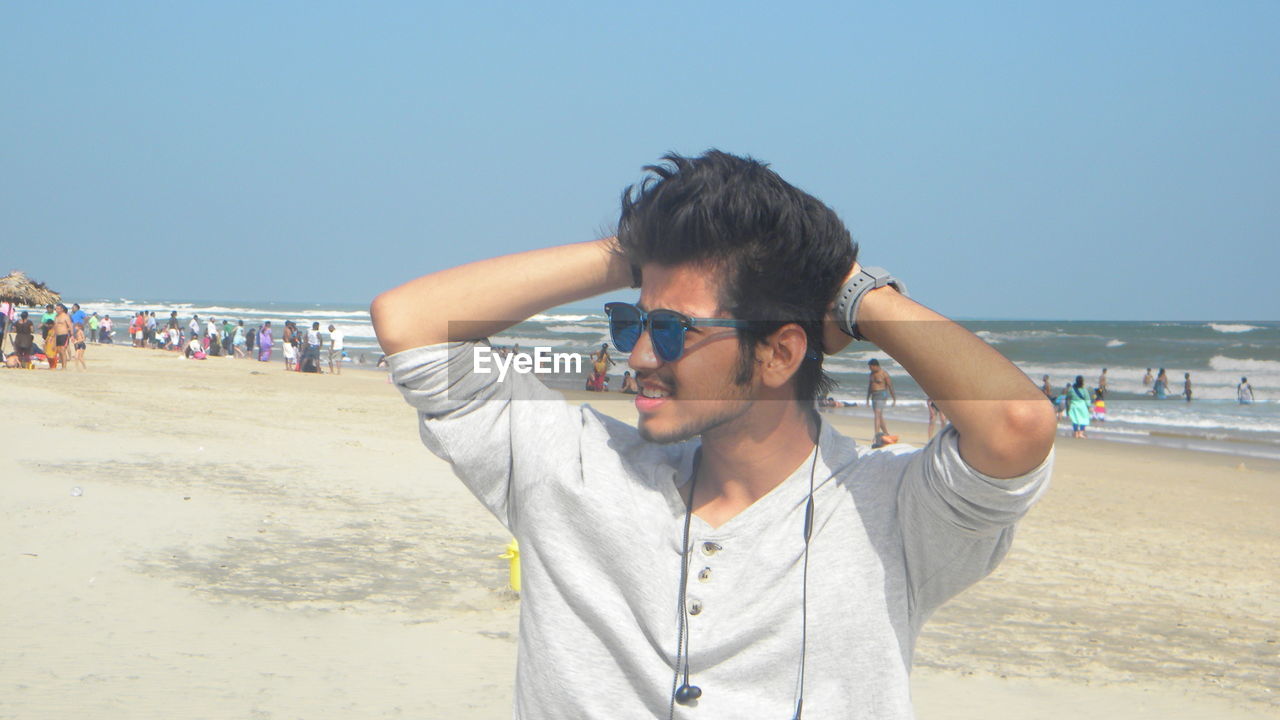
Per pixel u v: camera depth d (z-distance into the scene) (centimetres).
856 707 158
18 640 591
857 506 164
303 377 3161
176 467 1202
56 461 1182
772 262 155
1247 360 4603
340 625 653
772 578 162
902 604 161
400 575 782
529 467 173
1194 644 720
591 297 176
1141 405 3550
